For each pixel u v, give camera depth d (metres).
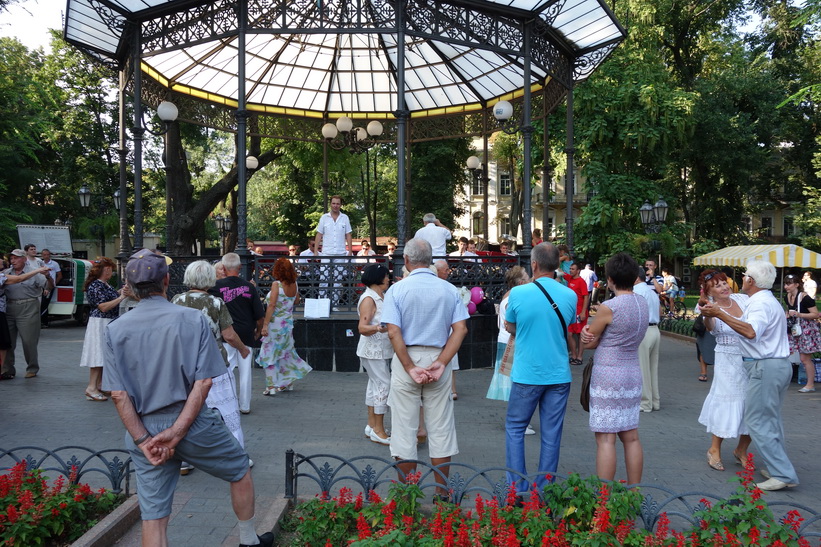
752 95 32.59
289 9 9.90
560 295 4.48
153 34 10.65
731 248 17.62
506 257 11.03
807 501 4.89
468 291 9.76
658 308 7.98
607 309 4.35
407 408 4.54
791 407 8.37
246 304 6.93
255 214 50.50
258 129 15.82
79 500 4.10
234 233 25.31
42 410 7.36
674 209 24.95
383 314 4.48
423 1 9.91
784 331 5.17
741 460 5.69
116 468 4.35
